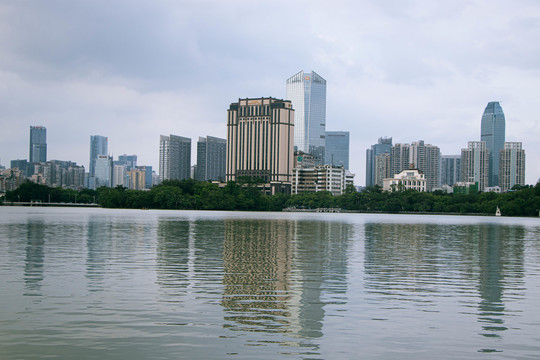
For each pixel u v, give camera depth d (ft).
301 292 120.57
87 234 285.43
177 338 82.94
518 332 89.10
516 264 180.34
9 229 324.39
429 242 277.03
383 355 76.69
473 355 77.15
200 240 258.57
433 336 86.28
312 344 81.15
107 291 117.80
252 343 81.05
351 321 94.68
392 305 108.37
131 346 79.00
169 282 130.62
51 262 164.55
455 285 133.90
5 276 136.56
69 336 83.35
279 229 383.24
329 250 220.23
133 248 211.61
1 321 91.20
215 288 123.65
